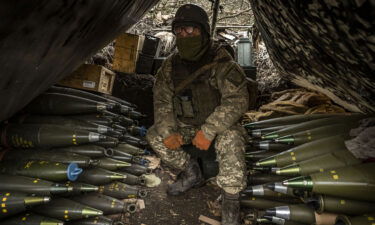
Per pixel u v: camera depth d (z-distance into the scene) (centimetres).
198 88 217
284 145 217
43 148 189
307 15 120
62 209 153
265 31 240
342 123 209
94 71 308
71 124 222
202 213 215
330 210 137
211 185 259
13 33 77
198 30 198
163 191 244
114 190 208
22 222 140
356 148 156
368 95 161
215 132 196
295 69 263
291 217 150
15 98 132
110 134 239
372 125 181
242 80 207
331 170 140
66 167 158
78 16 104
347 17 94
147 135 240
